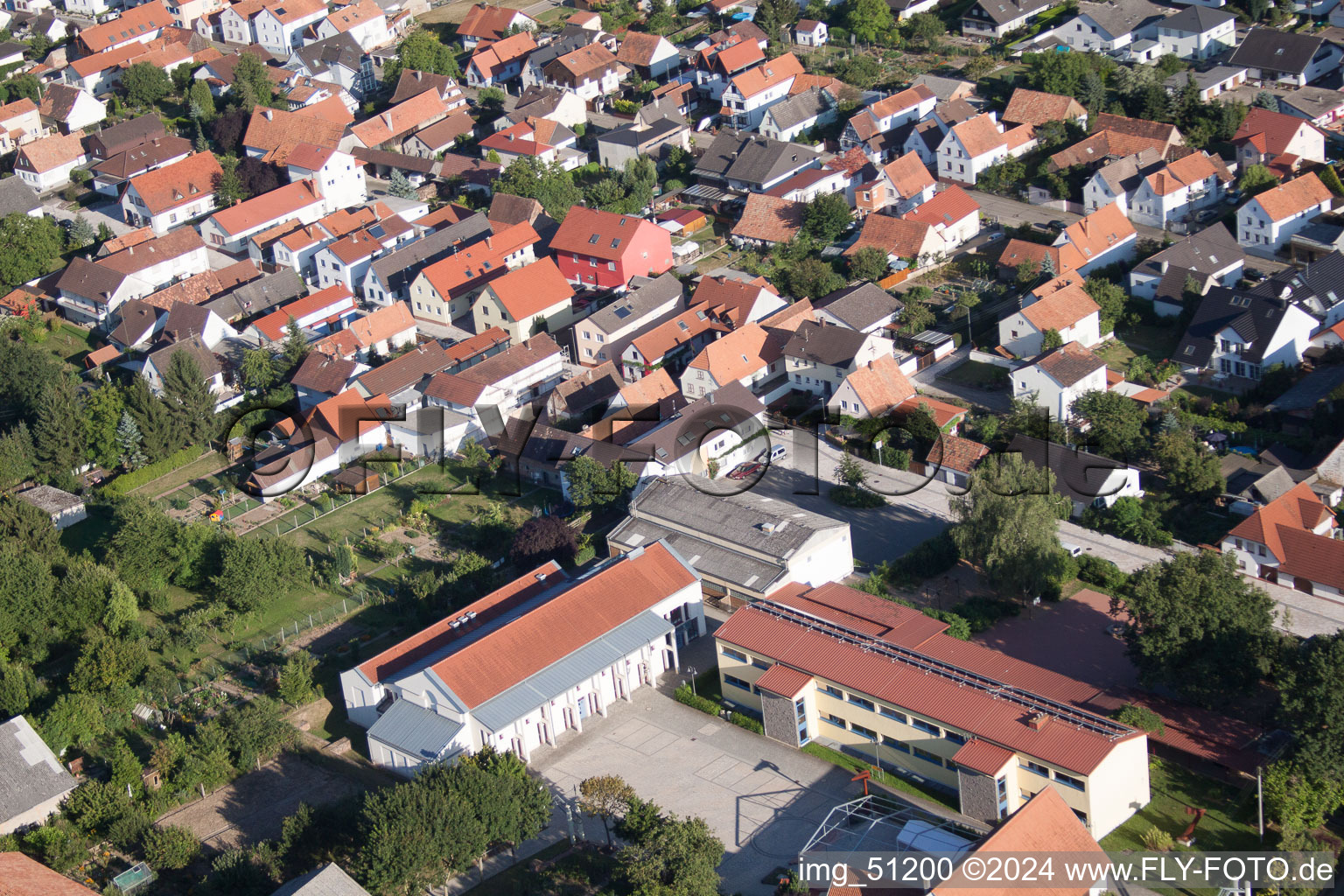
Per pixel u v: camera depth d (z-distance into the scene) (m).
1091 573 116.81
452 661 102.69
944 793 95.62
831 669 100.19
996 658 102.38
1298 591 115.50
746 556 116.69
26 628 119.50
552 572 117.06
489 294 161.88
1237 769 93.19
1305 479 125.94
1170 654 97.06
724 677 106.38
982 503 113.94
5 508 129.12
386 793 91.50
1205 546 117.50
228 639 120.38
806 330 147.38
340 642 117.75
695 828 87.88
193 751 103.56
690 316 155.12
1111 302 153.62
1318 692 88.94
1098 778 88.25
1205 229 161.50
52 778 101.06
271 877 90.38
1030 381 138.75
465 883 91.25
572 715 105.56
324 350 157.12
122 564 126.25
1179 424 133.00
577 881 90.25
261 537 131.12
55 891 87.75
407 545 130.00
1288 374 139.38
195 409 149.38
